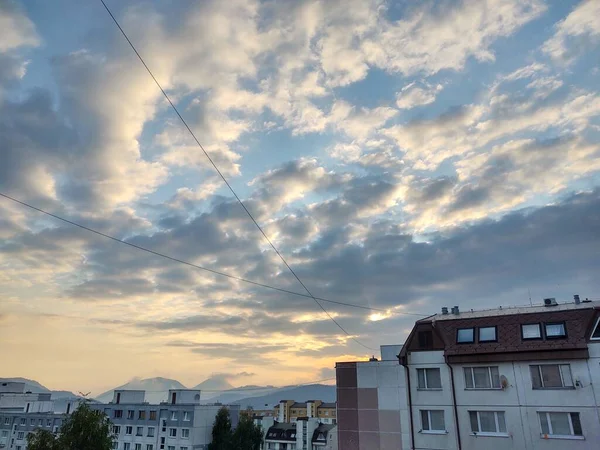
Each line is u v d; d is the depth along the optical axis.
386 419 34.12
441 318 33.28
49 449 40.00
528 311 31.64
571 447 25.25
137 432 74.44
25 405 105.12
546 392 26.78
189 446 68.06
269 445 98.50
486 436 27.75
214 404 76.06
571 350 26.50
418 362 31.69
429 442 29.50
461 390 29.44
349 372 36.97
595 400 25.34
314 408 139.25
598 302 31.06
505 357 28.33
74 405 92.88
